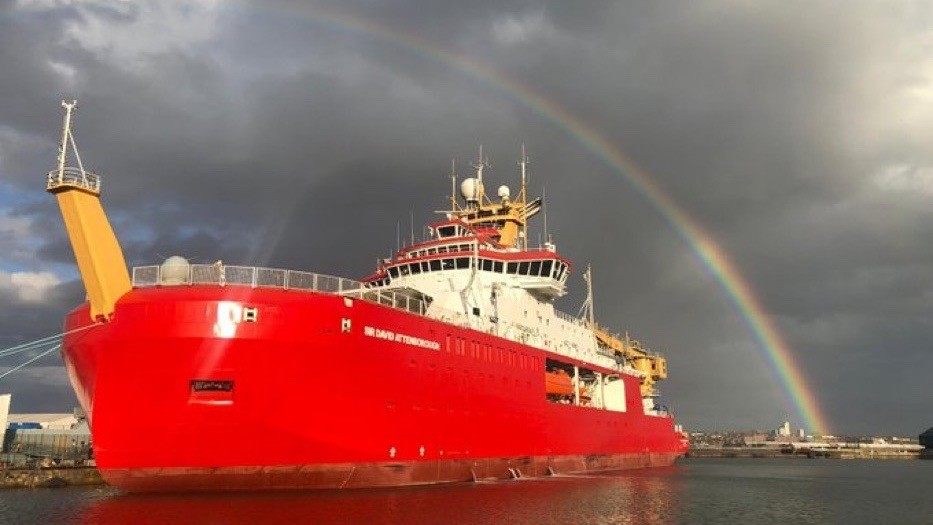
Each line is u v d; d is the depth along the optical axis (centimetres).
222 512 2948
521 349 5169
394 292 4000
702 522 3562
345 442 3534
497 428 4753
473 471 4522
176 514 2898
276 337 3259
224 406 3209
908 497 5659
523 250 6122
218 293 3256
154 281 3391
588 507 3775
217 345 3175
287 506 3116
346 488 3653
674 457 8994
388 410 3762
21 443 6153
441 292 5322
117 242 3397
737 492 5522
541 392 5403
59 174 3312
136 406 3169
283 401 3300
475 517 3141
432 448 4094
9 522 2930
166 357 3159
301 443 3391
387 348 3762
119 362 3173
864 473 10262
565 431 5756
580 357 6569
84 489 4550
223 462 3284
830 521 3947
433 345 4153
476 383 4544
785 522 3788
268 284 3428
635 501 4219
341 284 3662
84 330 3353
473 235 5803
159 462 3225
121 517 2850
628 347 9012
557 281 6059
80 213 3297
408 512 3145
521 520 3138
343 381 3500
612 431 6806
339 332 3481
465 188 6869
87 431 6481
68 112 3422
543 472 5394
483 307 5362
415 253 5872
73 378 3597
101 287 3272
